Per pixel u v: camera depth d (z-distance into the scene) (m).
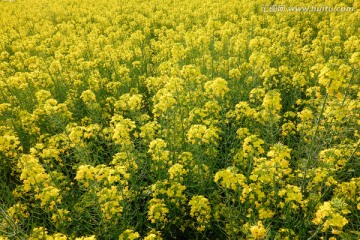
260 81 8.20
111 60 11.16
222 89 6.11
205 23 17.72
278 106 4.88
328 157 4.61
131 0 29.69
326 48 10.02
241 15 18.59
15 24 23.25
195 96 7.52
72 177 6.68
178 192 4.71
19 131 7.50
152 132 5.94
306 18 16.22
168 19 20.42
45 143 6.96
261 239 3.64
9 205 4.93
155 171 5.61
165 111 6.31
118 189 5.08
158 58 11.62
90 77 9.43
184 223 5.25
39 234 4.09
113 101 8.62
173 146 6.08
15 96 9.27
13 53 17.33
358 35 12.10
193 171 5.65
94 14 25.02
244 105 6.43
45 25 21.52
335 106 5.30
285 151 4.04
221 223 5.11
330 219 3.26
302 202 4.04
